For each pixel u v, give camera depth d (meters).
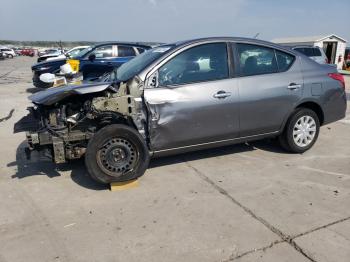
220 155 5.21
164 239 3.10
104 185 4.24
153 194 3.98
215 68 4.48
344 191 4.02
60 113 4.03
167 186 4.18
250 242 3.04
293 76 4.94
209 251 2.92
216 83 4.43
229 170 4.66
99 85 4.01
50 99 3.84
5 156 5.34
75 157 4.09
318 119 5.26
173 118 4.20
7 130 6.87
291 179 4.36
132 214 3.55
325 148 5.58
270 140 5.87
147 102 4.06
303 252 2.89
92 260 2.84
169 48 4.39
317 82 5.09
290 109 4.95
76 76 5.76
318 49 16.53
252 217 3.45
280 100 4.83
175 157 5.14
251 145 5.65
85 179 4.44
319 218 3.42
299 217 3.44
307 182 4.27
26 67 28.97
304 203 3.73
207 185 4.20
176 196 3.93
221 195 3.94
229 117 4.53
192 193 4.00
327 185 4.19
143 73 4.14
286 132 5.08
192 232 3.21
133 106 4.06
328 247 2.96
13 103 10.01
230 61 4.56
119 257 2.87
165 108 4.14
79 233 3.22
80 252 2.94
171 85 4.21
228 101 4.47
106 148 3.95
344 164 4.88
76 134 4.02
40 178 4.50
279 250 2.92
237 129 4.64
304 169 4.69
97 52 11.72
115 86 4.18
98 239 3.12
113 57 11.65
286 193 3.97
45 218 3.50
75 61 10.80
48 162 5.04
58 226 3.35
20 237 3.17
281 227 3.27
